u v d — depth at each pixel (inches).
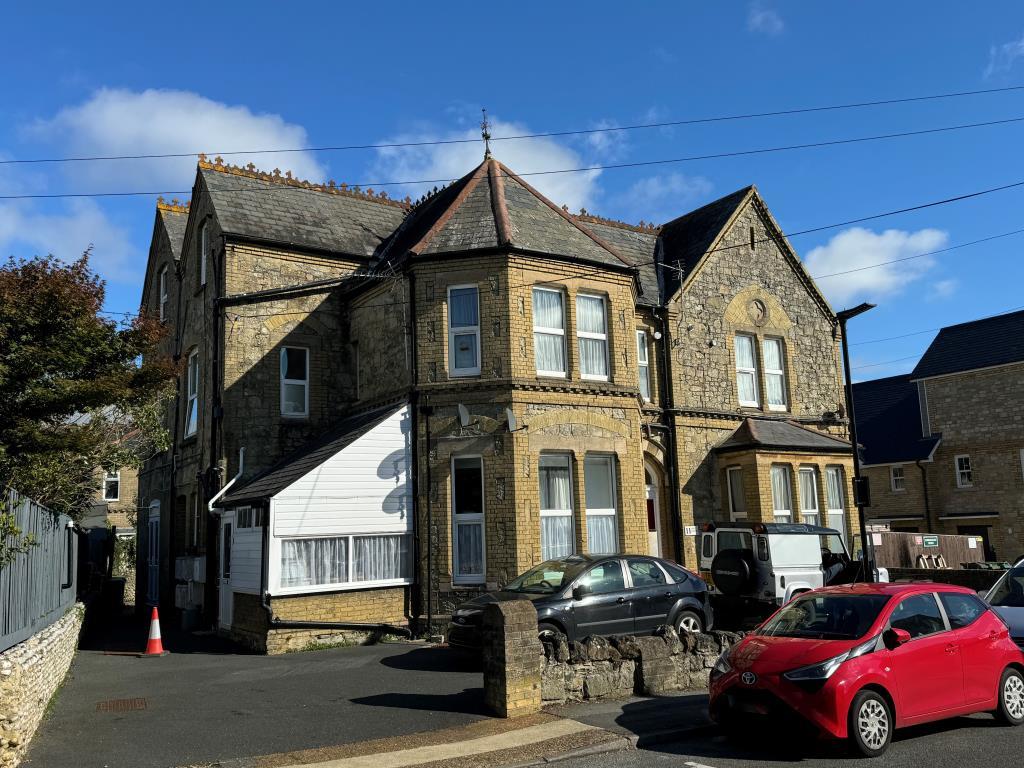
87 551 805.2
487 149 812.6
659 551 800.3
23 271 596.1
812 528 616.4
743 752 322.3
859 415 1625.2
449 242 673.0
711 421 841.5
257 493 616.4
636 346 729.6
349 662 518.6
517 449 628.7
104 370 608.7
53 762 307.1
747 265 911.0
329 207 874.1
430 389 651.5
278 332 762.2
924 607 356.2
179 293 910.4
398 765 296.8
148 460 1000.2
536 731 342.3
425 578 629.9
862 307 730.2
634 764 305.0
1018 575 485.7
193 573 747.4
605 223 964.6
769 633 363.9
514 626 375.6
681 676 429.7
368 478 627.2
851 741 310.2
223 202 792.3
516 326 651.5
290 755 312.0
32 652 349.4
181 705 402.9
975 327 1441.9
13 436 553.0
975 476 1370.6
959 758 306.0
